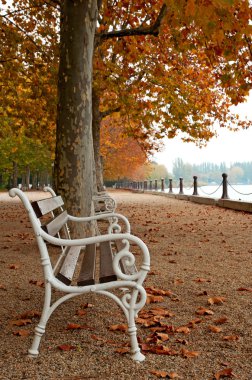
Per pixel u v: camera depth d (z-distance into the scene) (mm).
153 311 5059
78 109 10180
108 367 3611
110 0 17281
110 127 54688
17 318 4910
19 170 72188
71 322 4758
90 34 10336
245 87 13508
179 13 7430
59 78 10367
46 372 3521
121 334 4383
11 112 20656
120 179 94188
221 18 7652
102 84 18594
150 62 20734
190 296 5805
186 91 21766
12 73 18828
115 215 6293
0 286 6242
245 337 4281
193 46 13188
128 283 3818
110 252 5113
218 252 9289
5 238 11547
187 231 13023
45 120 21453
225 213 19734
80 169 10047
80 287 3824
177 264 7980
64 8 10328
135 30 12938
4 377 3430
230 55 12328
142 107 21109
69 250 5309
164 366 3639
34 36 19438
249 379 3398
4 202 31234
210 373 3510
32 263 8109
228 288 6184
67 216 6219
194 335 4363
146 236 11867
